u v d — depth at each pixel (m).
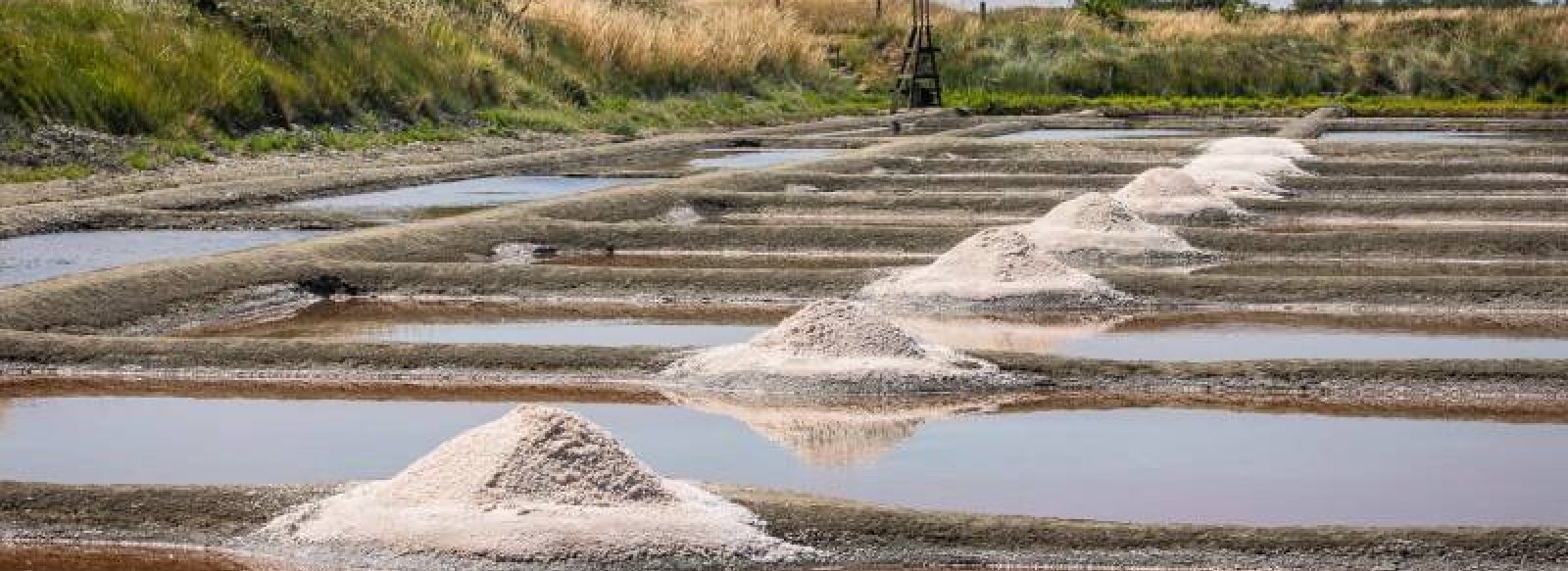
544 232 22.39
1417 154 33.94
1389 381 14.40
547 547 9.77
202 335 16.77
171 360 15.03
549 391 14.38
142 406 13.79
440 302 18.78
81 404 13.89
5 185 26.16
